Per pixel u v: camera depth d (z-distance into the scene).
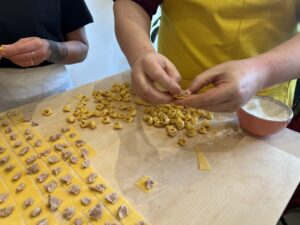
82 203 0.38
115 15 0.58
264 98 0.56
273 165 0.45
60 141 0.50
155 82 0.44
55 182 0.41
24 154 0.47
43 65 0.72
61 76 0.76
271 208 0.38
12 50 0.54
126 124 0.55
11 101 0.70
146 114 0.58
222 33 0.55
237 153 0.48
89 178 0.42
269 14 0.54
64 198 0.39
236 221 0.36
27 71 0.69
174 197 0.39
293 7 0.54
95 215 0.36
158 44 0.70
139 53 0.48
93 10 1.34
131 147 0.49
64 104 0.61
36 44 0.57
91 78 1.51
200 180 0.42
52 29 0.73
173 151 0.48
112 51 1.54
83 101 0.61
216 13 0.54
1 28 0.65
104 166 0.45
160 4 0.64
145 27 0.56
